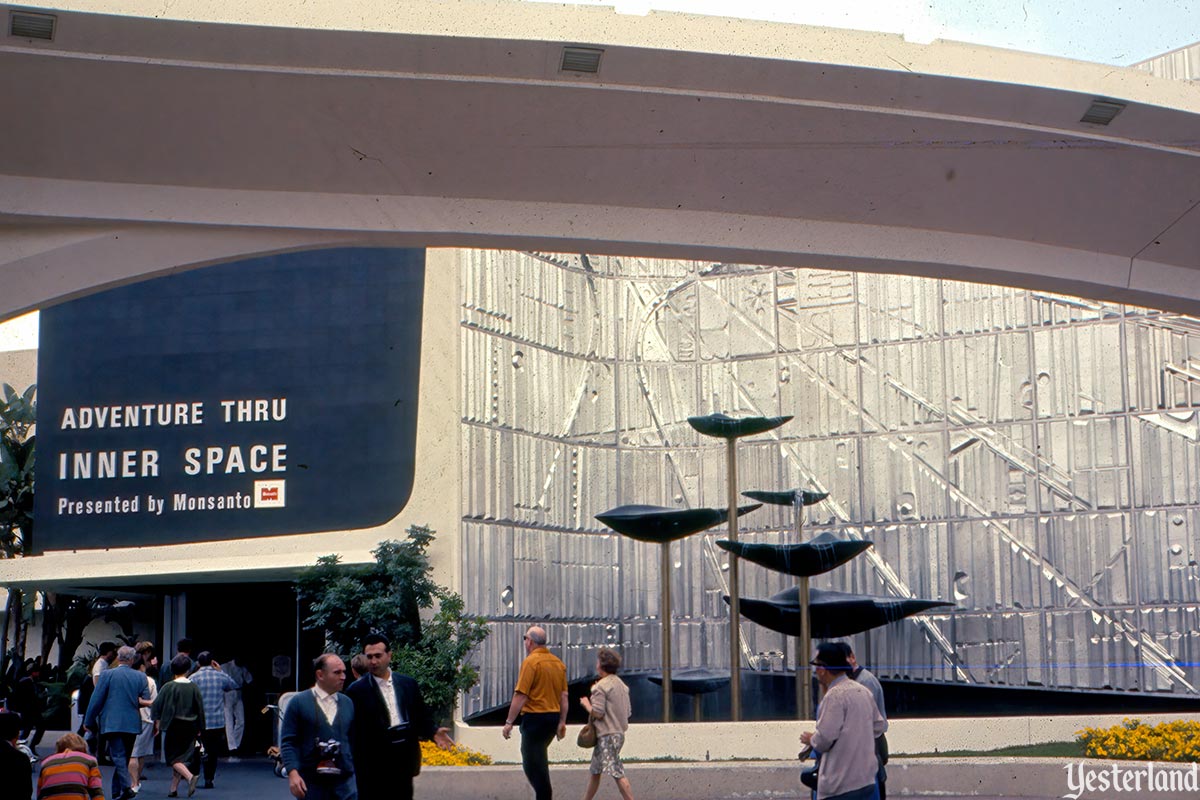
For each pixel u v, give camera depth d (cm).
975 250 975
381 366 1998
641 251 933
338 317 2020
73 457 2073
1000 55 856
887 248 959
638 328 2558
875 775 721
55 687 2466
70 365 2094
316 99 800
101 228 841
